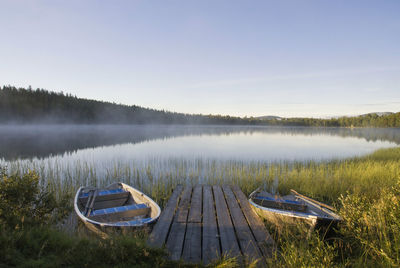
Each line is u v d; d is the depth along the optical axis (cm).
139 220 520
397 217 413
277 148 2841
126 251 355
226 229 501
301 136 5694
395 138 5288
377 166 1217
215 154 2203
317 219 488
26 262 302
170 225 525
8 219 412
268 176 1192
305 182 1042
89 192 789
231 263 358
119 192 790
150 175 1259
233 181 1120
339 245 444
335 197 885
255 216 581
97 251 353
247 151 2478
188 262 369
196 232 486
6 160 1700
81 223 570
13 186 488
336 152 2488
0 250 307
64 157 1908
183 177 1212
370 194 758
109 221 582
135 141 3631
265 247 424
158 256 364
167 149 2592
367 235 424
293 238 511
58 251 344
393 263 336
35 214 516
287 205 688
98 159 1811
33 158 1823
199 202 687
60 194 879
